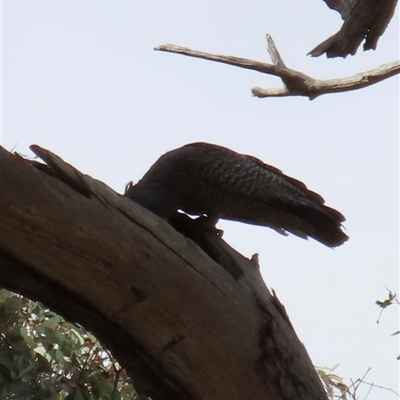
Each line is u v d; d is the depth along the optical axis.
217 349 7.38
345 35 9.08
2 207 6.38
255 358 7.54
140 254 6.99
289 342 7.84
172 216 9.50
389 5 8.62
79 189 6.78
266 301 7.83
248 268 8.06
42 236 6.58
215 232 8.59
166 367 7.32
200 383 7.40
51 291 6.91
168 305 7.14
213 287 7.39
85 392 9.96
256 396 7.55
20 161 6.47
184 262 7.25
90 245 6.76
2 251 6.56
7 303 9.62
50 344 9.88
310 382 7.89
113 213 6.92
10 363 9.45
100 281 6.88
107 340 7.37
